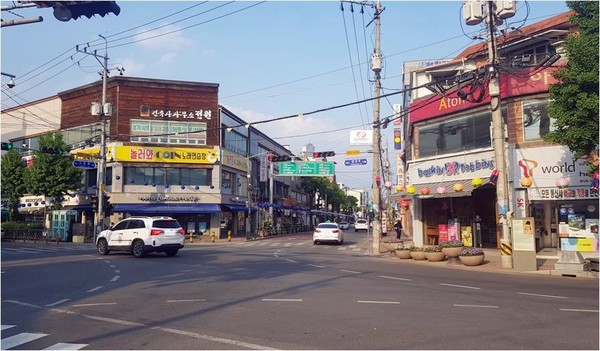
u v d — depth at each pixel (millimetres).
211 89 42875
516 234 17297
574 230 20297
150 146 40875
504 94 21859
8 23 11414
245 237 44656
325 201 88438
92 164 33656
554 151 20469
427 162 26391
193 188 41625
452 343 6895
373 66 26516
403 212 60312
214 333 7574
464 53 28938
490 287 12781
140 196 40406
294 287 12492
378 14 26203
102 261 20062
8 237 40438
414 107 27281
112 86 41156
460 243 20438
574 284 13680
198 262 19562
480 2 18062
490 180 20469
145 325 8234
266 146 59875
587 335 7359
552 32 21625
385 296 11078
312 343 6938
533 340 7055
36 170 39000
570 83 15266
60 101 45094
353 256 23781
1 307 10117
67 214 37875
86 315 9180
